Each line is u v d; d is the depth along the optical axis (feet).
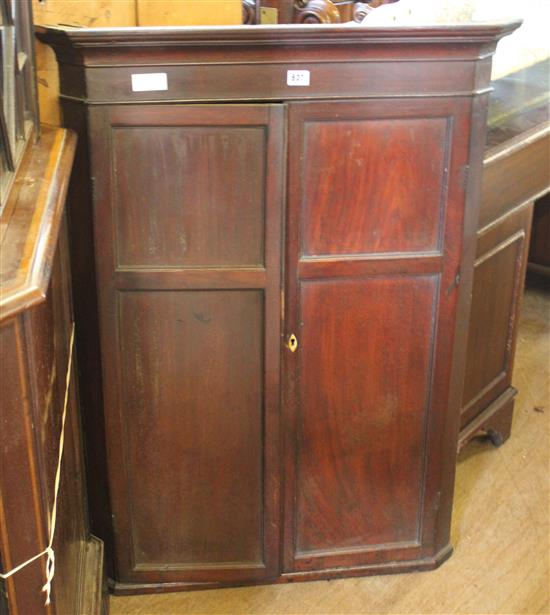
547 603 6.56
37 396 3.63
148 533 6.40
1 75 4.17
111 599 6.53
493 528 7.34
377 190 5.55
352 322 5.91
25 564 3.79
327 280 5.74
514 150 7.07
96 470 6.19
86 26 5.70
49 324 4.20
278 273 5.63
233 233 5.52
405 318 5.97
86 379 5.92
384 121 5.37
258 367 5.93
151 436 6.08
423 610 6.48
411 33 5.06
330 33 4.99
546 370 9.93
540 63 9.37
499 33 5.21
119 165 5.31
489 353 7.96
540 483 7.93
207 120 5.22
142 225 5.46
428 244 5.76
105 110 5.16
